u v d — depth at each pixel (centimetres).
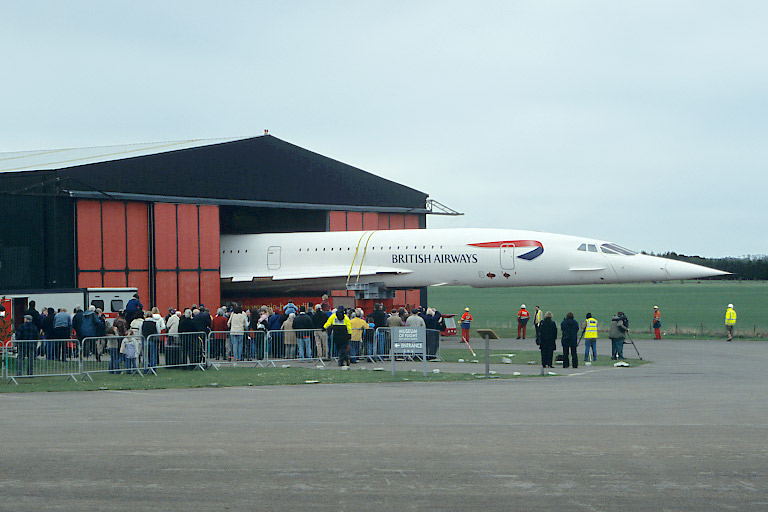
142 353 2845
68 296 3869
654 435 1433
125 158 4712
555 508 991
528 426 1530
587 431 1474
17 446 1359
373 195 6231
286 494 1052
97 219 4591
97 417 1691
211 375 2692
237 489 1077
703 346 4084
